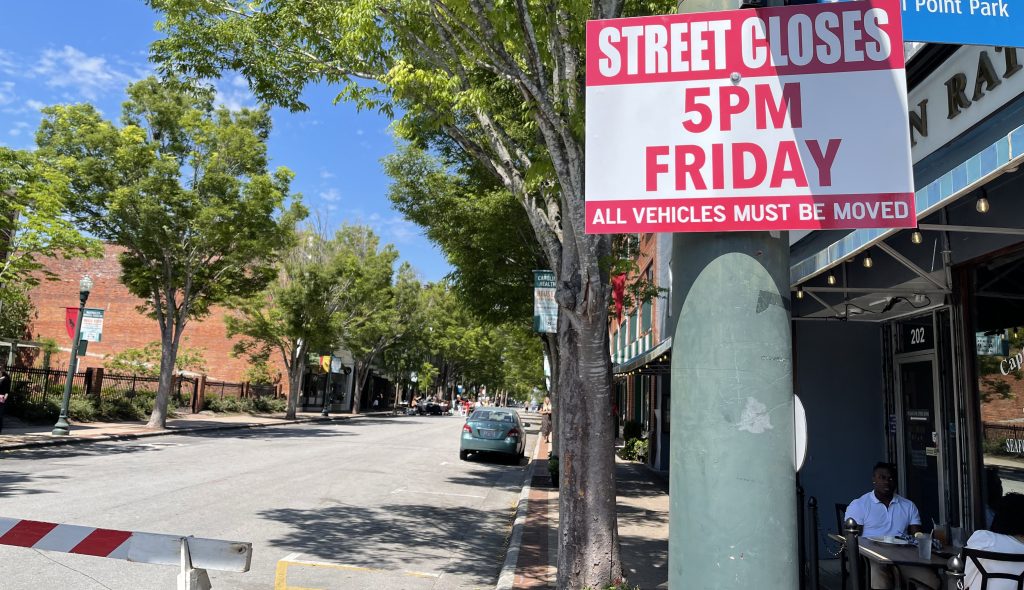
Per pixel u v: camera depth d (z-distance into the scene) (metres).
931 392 7.21
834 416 8.12
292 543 7.64
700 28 3.03
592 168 3.01
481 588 6.46
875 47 2.91
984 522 5.87
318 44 7.65
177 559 3.38
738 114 2.95
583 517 5.15
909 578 4.91
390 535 8.48
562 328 5.45
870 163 2.84
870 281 7.20
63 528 3.56
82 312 18.17
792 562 2.58
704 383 2.71
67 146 20.53
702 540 2.60
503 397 131.88
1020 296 5.38
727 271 2.78
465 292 14.50
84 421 23.06
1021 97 4.18
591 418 5.21
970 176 3.80
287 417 34.56
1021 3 3.32
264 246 22.78
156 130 22.00
